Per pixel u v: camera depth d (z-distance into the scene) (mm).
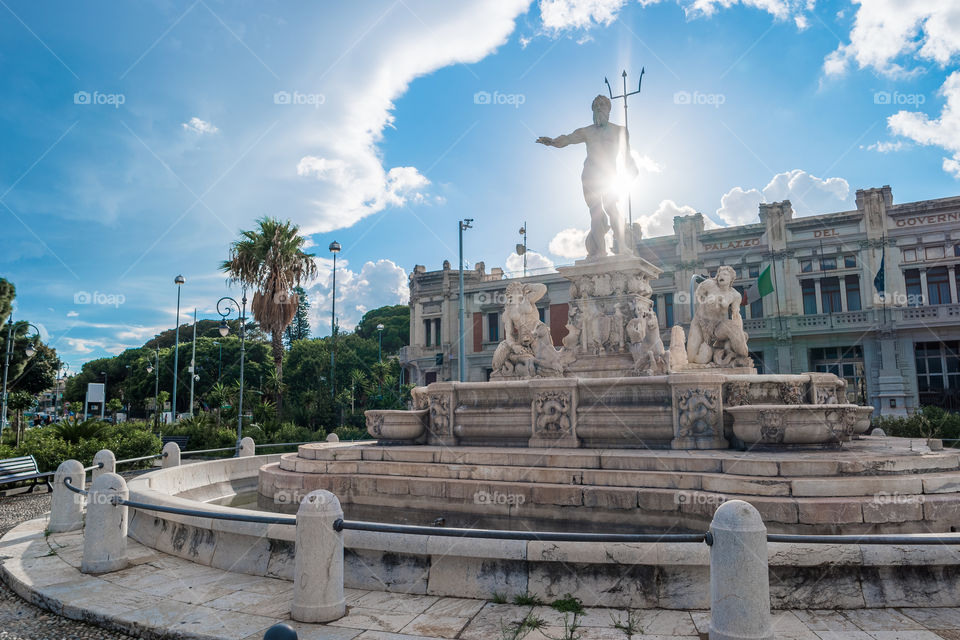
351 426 28219
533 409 9172
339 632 4414
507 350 11586
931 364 32219
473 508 7633
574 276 12117
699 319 11203
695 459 7012
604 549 4855
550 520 7203
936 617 4426
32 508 11172
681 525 6543
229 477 11812
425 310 46062
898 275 33156
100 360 73188
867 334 33312
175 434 23406
